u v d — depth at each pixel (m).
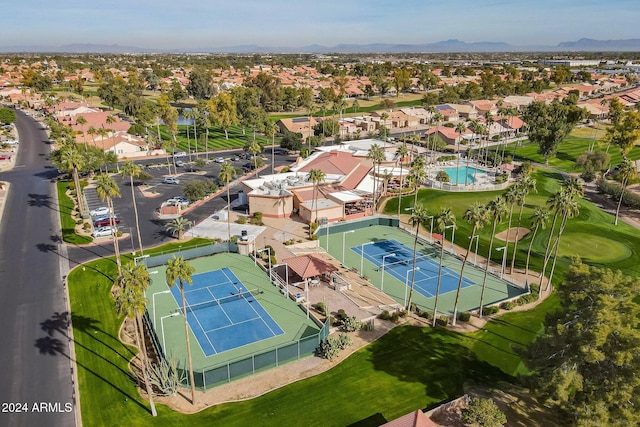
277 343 54.75
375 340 56.00
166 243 81.56
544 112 176.38
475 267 77.25
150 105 197.12
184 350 53.12
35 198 103.12
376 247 84.69
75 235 83.56
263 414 43.59
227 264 76.00
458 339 56.56
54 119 181.38
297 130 179.00
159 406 44.34
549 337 41.41
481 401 40.94
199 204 104.38
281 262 75.56
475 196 112.25
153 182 118.50
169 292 66.38
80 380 47.44
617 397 38.00
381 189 113.88
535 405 45.19
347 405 44.88
